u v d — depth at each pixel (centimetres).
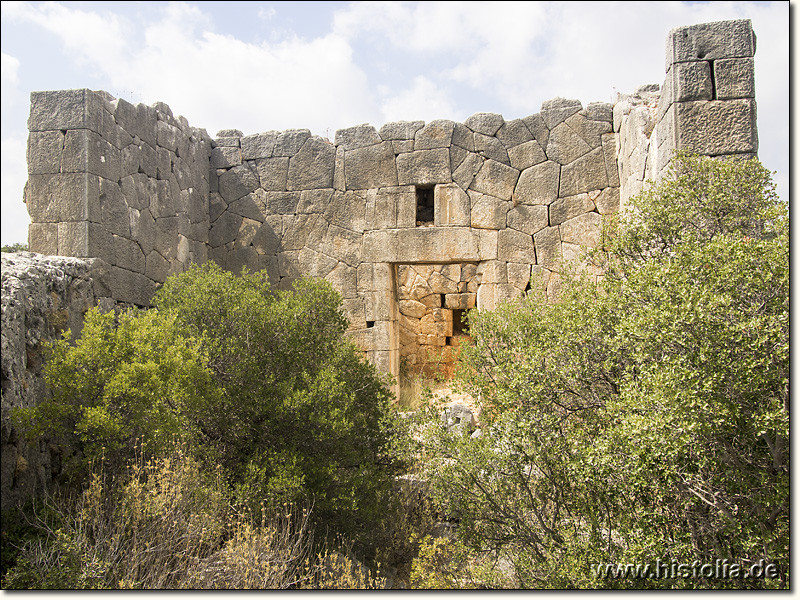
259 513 519
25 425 448
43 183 680
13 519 435
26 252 623
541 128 888
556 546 440
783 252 378
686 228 475
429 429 509
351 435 609
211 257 963
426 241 895
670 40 606
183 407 520
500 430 464
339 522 589
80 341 500
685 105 591
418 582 525
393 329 929
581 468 410
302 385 609
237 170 966
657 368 370
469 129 901
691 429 340
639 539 383
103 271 685
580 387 454
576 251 862
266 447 588
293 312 635
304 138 944
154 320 554
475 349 569
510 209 886
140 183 771
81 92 679
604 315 446
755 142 580
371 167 919
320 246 929
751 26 589
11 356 476
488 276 877
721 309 364
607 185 860
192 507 476
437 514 661
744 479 367
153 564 434
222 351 607
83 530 433
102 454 468
